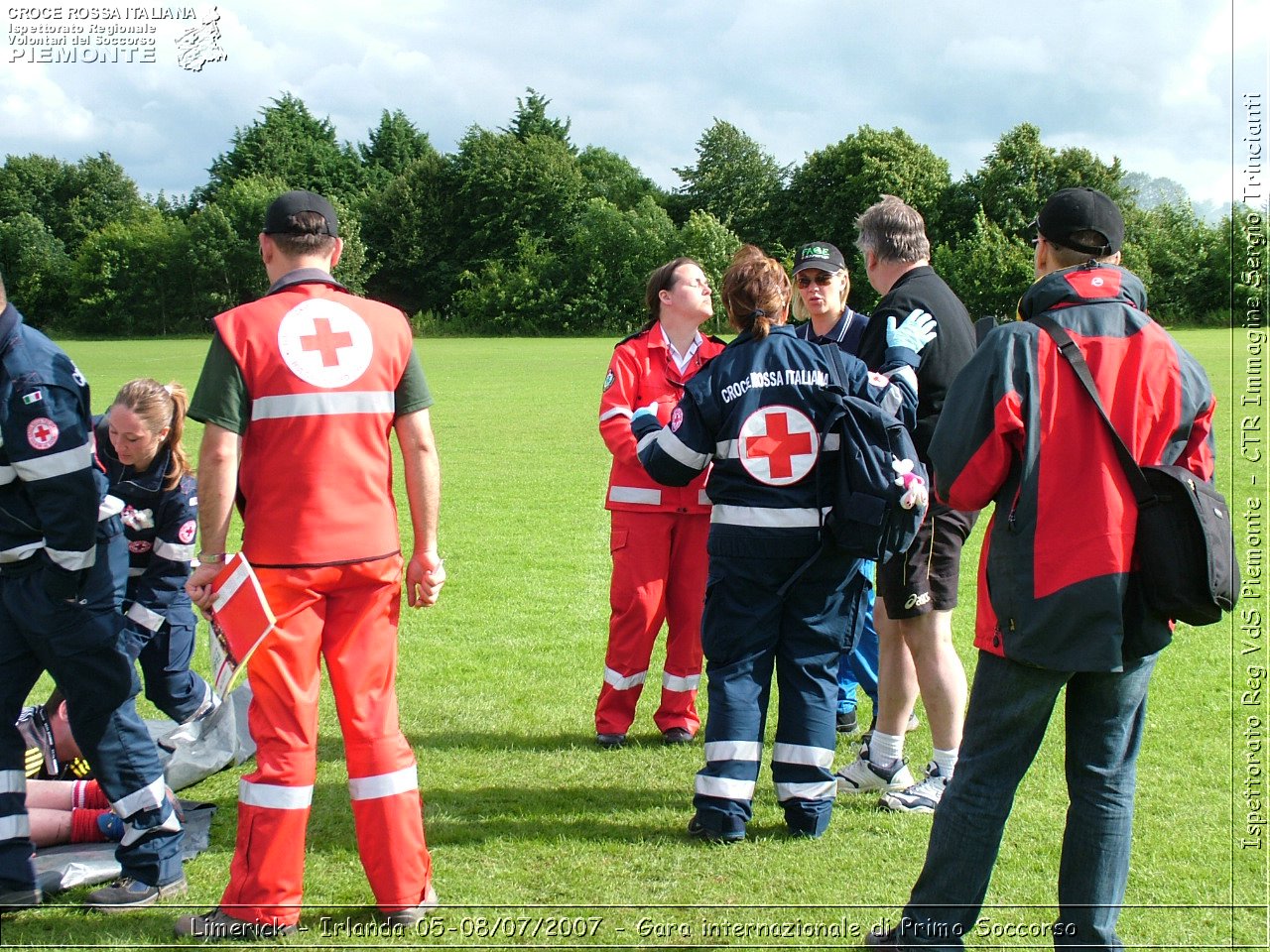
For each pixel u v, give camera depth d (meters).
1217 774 4.61
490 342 53.03
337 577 3.46
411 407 3.67
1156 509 2.87
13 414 3.34
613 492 5.18
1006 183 61.81
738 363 4.11
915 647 4.38
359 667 3.53
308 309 3.49
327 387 3.44
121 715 3.63
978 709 3.12
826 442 3.99
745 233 74.88
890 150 65.88
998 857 3.91
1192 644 6.46
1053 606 2.88
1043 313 3.08
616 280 65.19
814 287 5.31
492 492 12.03
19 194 74.00
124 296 62.41
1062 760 4.80
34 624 3.50
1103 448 2.92
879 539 3.85
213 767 4.74
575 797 4.53
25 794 3.64
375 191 74.06
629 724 5.21
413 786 3.55
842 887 3.74
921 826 4.23
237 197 63.28
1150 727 5.14
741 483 4.05
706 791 4.09
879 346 4.52
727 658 4.16
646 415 4.33
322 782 4.69
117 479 4.82
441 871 3.85
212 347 3.39
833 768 4.90
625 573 5.09
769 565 4.05
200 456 3.38
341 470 3.47
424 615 7.36
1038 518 2.94
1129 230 52.62
